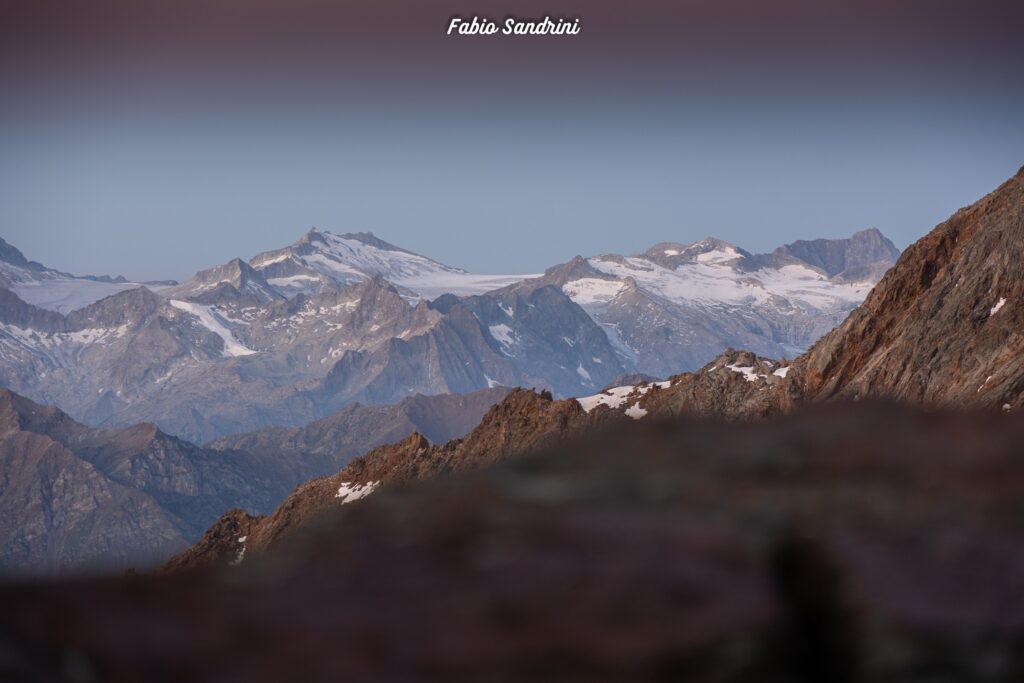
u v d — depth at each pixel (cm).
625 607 773
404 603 766
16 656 648
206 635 709
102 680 648
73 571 779
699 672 744
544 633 742
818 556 862
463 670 707
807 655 768
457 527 902
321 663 694
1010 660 765
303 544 882
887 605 792
